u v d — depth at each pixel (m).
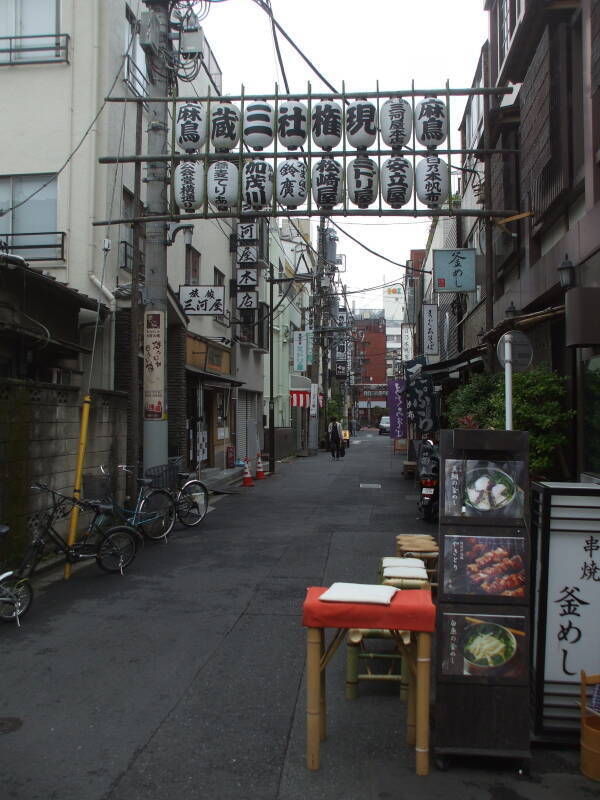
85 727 4.09
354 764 3.69
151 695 4.55
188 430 17.11
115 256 12.72
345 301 43.69
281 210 10.27
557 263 9.34
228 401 21.73
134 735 3.99
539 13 9.20
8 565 7.10
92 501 8.05
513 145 12.11
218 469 19.80
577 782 3.52
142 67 14.12
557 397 8.54
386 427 67.69
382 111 9.91
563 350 9.77
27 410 7.61
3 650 5.41
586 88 8.06
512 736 3.60
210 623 6.08
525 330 11.28
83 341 12.16
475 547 3.74
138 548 9.28
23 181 12.45
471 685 3.63
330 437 30.06
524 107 10.66
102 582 7.54
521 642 3.64
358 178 9.90
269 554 8.95
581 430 8.34
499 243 13.12
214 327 19.98
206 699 4.50
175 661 5.17
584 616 3.89
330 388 43.81
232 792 3.40
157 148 10.62
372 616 3.56
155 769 3.61
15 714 4.27
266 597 6.91
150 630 5.89
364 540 9.85
